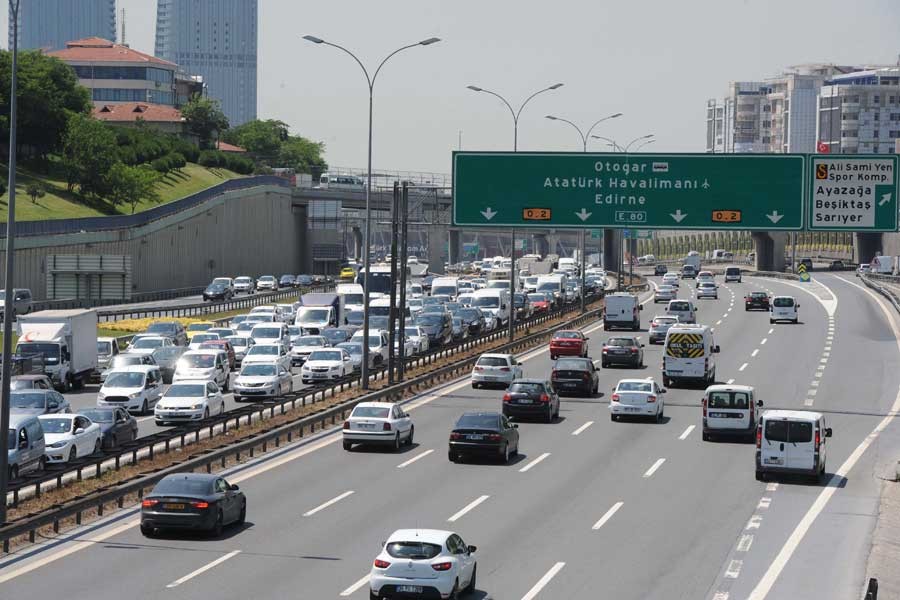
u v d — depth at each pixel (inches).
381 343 4500.5
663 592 1531.7
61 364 3740.2
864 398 3654.0
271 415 2997.0
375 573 1398.9
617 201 3324.3
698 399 3631.9
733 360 4596.5
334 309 5295.3
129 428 2677.2
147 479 2117.4
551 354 4670.3
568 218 3348.9
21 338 3737.7
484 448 2513.5
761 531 1926.7
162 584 1509.6
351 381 3587.6
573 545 1793.8
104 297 6353.3
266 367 3577.8
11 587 1492.4
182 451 2488.9
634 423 3161.9
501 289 6382.9
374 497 2155.5
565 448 2755.9
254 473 2401.6
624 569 1652.3
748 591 1551.4
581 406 3503.9
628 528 1925.4
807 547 1822.1
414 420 3171.8
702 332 3863.2
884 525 1989.4
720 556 1749.5
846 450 2780.5
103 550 1713.8
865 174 3179.1
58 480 2059.5
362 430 2662.4
